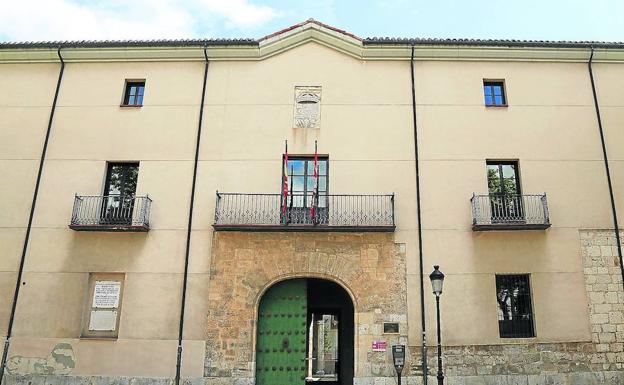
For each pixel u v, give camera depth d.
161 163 13.77
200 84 14.46
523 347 12.32
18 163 13.84
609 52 14.43
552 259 12.91
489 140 13.83
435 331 12.37
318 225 12.69
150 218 13.29
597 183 13.52
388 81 14.38
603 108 14.16
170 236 13.16
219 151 13.84
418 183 13.46
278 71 14.53
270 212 13.25
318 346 33.66
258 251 12.98
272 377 12.44
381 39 14.55
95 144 13.96
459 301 12.59
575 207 13.31
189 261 12.96
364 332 12.41
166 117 14.16
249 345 12.36
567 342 12.38
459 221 13.17
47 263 13.02
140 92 14.73
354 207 13.23
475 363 12.20
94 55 14.60
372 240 13.02
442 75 14.41
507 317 12.72
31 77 14.61
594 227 13.18
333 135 13.91
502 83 14.54
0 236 13.23
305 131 13.97
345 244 13.01
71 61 14.72
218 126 14.06
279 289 13.09
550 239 13.05
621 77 14.44
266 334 12.73
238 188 13.53
